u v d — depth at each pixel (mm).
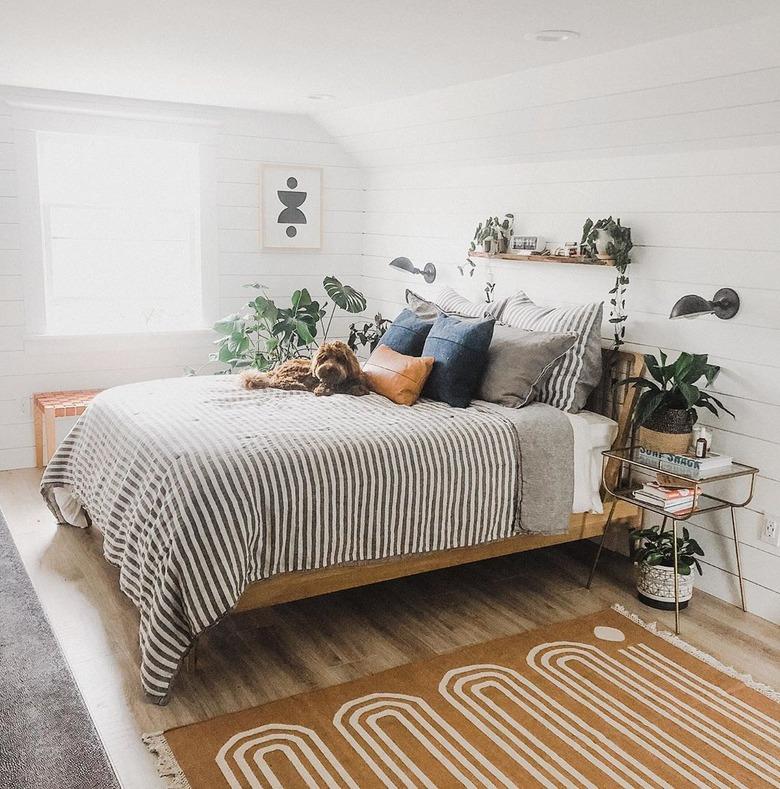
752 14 2426
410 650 2916
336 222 5559
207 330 5203
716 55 2699
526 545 3371
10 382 4691
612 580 3578
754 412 3178
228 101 4699
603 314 3809
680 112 3096
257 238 5289
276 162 5250
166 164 5039
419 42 2980
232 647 2910
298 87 4105
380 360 3816
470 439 3105
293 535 2727
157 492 2711
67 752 2287
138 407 3387
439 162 4742
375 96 4242
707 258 3297
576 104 3412
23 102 4418
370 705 2555
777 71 2621
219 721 2451
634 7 2406
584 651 2930
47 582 3340
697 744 2414
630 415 3574
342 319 5719
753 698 2664
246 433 2961
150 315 5031
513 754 2338
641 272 3590
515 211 4266
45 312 4715
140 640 2656
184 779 2188
